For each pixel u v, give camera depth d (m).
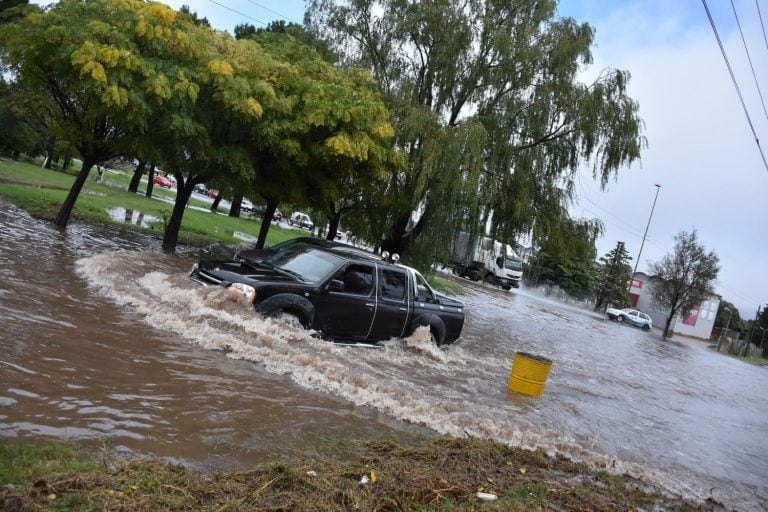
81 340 6.31
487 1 22.77
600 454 7.45
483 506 4.59
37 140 40.69
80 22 13.19
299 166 17.58
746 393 20.77
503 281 50.44
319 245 10.84
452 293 29.81
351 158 17.31
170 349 6.80
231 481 4.05
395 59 23.41
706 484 7.41
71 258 10.97
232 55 15.49
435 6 22.16
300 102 16.30
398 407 6.92
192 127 13.90
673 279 48.59
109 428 4.54
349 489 4.32
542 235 22.52
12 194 18.77
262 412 5.70
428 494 4.57
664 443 8.98
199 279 9.12
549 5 22.50
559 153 22.86
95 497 3.40
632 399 12.16
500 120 21.89
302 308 8.84
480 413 7.70
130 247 14.80
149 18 13.50
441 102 23.09
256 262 10.06
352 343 9.77
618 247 62.50
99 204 23.69
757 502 7.27
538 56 21.64
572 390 11.24
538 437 7.36
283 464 4.39
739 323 100.94
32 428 4.21
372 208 23.25
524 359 9.52
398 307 10.28
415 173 21.25
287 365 7.24
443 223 21.64
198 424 5.05
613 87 22.53
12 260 9.45
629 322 52.47
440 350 11.24
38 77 14.62
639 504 5.82
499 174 22.05
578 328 29.70
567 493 5.46
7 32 13.92
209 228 28.34
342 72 19.92
